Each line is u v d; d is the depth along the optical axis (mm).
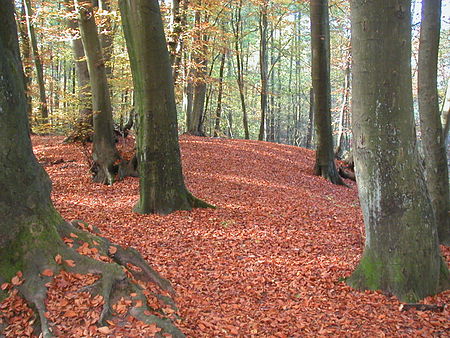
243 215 9812
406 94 5531
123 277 4340
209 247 7656
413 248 5723
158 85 9461
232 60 34281
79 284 4172
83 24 12477
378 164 5691
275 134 45219
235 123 42312
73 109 18141
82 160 15406
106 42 17688
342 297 5781
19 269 4156
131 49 9383
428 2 7277
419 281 5711
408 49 5438
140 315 4027
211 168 15188
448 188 8062
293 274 6562
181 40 15555
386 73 5430
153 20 9102
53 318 3822
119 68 17812
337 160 21891
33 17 15586
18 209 4312
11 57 4391
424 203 5766
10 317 3885
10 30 4422
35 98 25656
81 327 3789
